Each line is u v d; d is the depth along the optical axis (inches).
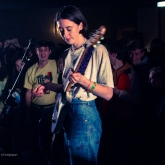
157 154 161.0
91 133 124.5
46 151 164.9
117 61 184.5
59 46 264.7
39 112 206.2
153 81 165.5
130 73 183.3
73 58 126.9
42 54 204.5
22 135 224.8
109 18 466.3
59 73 206.2
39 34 445.4
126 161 194.1
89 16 459.2
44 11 442.6
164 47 252.7
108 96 122.6
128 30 466.6
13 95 223.8
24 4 312.2
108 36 468.4
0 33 441.7
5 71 231.9
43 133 163.8
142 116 183.0
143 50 217.5
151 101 174.7
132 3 333.7
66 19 120.8
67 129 127.6
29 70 210.1
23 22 442.3
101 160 201.3
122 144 195.9
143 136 181.2
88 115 124.0
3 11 430.6
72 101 125.0
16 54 231.8
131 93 181.6
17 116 225.0
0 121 228.8
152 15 446.6
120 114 185.3
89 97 124.2
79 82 119.0
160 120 157.8
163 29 442.0
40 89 141.9
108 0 309.6
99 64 122.5
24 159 209.6
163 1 333.4
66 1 306.2
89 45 121.6
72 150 126.3
